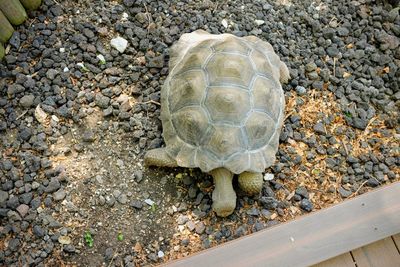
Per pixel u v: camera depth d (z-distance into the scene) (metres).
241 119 1.93
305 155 2.13
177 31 2.30
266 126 1.96
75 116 2.14
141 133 2.12
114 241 1.98
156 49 2.27
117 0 2.36
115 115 2.16
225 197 1.95
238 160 1.92
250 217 2.02
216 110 1.93
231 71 1.95
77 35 2.26
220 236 1.98
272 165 2.08
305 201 2.04
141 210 2.03
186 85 1.97
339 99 2.23
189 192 2.04
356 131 2.19
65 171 2.06
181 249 1.97
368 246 1.82
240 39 2.10
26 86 2.16
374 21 2.38
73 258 1.95
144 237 1.99
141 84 2.21
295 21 2.36
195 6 2.36
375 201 1.87
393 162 2.12
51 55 2.22
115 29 2.30
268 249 1.80
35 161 2.05
